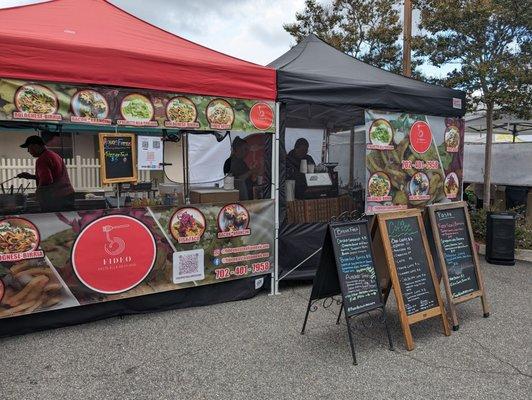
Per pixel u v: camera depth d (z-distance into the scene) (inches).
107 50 155.9
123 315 172.1
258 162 215.9
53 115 149.6
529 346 151.3
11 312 148.7
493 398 118.3
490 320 175.5
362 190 261.4
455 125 259.1
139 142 178.2
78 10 195.0
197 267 182.2
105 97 158.1
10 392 119.3
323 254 146.8
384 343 152.6
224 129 182.4
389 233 152.7
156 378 127.4
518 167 385.4
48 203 193.3
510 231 265.3
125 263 167.2
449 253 169.2
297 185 236.4
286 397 118.0
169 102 170.1
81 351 143.6
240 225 191.2
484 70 298.8
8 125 219.5
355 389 122.3
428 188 247.6
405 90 230.1
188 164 275.9
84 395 118.3
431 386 124.2
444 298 194.4
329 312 180.5
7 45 140.5
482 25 305.3
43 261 152.7
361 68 251.9
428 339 156.6
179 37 204.2
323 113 287.1
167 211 174.6
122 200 200.2
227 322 169.3
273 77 191.9
